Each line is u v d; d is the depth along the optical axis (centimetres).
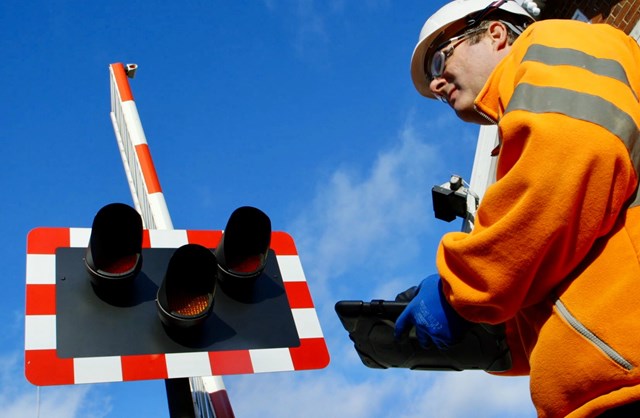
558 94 165
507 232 164
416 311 199
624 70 175
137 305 300
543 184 159
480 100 198
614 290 163
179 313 293
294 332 317
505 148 170
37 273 302
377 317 213
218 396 402
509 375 216
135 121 614
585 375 163
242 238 319
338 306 216
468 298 174
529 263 164
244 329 310
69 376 279
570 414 166
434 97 254
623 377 158
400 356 217
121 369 285
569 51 174
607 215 165
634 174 166
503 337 206
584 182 160
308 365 311
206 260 294
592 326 162
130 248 303
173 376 288
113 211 297
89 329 290
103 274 295
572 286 168
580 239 164
